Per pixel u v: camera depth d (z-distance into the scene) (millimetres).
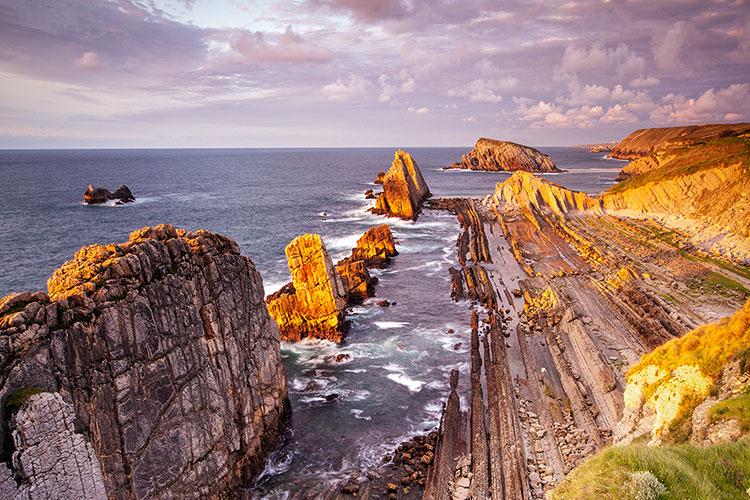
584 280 62219
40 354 18000
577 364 41188
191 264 26484
